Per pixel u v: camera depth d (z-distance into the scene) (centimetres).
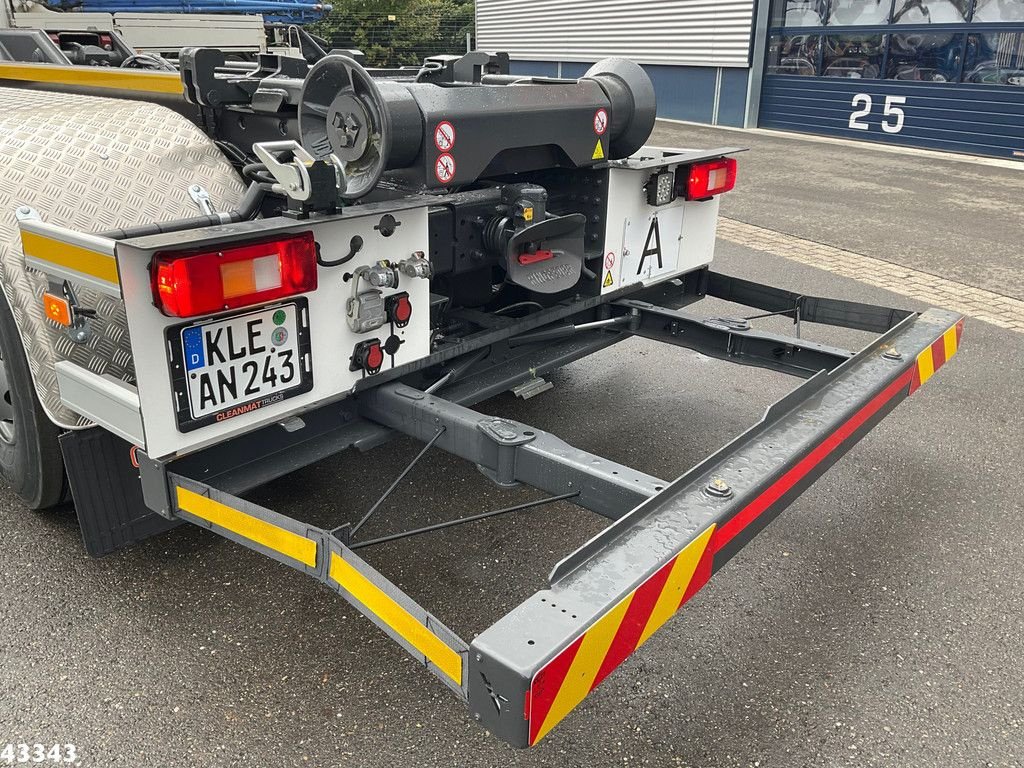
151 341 188
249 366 209
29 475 262
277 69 290
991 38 1165
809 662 225
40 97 305
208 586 253
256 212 235
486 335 279
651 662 225
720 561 183
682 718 205
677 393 406
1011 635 235
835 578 261
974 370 432
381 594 164
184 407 199
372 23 2698
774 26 1498
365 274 225
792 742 198
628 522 172
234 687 213
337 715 205
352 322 228
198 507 204
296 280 203
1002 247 693
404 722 203
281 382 217
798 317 345
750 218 808
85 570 258
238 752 193
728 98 1603
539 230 266
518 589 255
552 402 394
